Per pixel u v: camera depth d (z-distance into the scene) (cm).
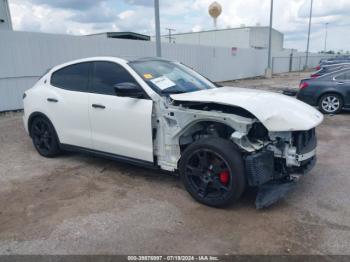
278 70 3772
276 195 341
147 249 282
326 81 941
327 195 385
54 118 498
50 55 1109
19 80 1042
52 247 287
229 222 325
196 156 356
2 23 1367
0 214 350
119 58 439
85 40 1211
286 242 290
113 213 346
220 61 2241
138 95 394
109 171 473
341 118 884
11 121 880
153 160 399
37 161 525
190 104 371
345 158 525
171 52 1723
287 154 339
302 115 342
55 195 395
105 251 280
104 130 437
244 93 378
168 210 350
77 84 472
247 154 335
